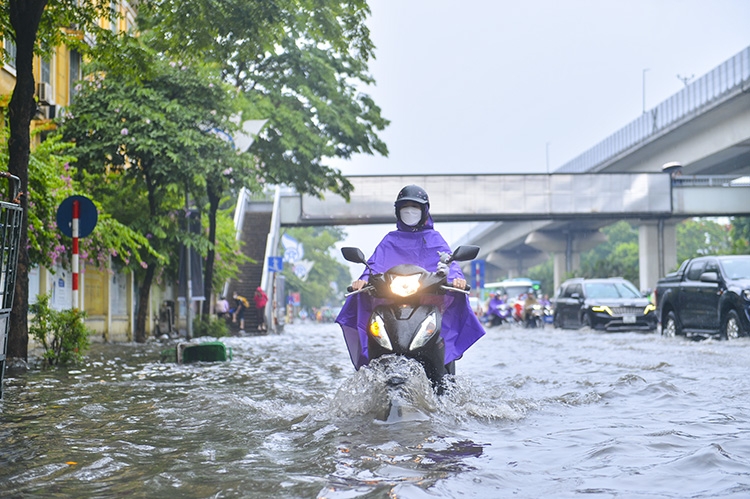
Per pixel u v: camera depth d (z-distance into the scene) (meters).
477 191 46.50
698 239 103.69
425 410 5.87
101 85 19.89
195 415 6.25
